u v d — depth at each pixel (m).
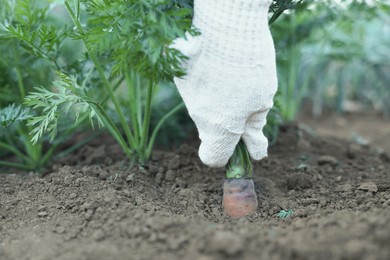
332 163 1.07
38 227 0.81
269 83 0.77
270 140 1.16
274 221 0.82
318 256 0.70
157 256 0.72
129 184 0.92
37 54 0.93
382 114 1.75
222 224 0.80
